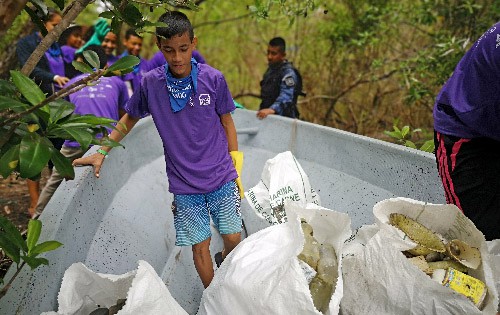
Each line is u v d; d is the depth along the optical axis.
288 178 3.03
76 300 2.06
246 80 8.41
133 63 1.63
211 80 2.54
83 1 1.70
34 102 1.53
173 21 2.33
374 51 7.11
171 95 2.51
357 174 3.44
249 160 4.11
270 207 2.99
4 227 1.68
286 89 4.77
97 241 2.75
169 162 2.67
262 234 2.30
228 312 2.10
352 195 3.36
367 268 2.10
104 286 2.12
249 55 8.23
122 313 1.80
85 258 2.59
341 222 2.28
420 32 6.98
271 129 4.12
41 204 3.77
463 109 2.42
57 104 1.63
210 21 8.14
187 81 2.49
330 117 7.41
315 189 3.56
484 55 2.35
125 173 3.41
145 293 1.87
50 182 3.73
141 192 3.42
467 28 6.25
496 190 2.42
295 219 2.22
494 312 1.96
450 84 2.55
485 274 2.03
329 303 1.96
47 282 2.16
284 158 3.12
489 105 2.33
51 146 1.57
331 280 2.12
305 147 3.86
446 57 5.75
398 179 3.17
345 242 2.35
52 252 2.21
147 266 1.97
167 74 2.50
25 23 5.23
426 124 6.61
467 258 2.12
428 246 2.16
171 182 2.68
